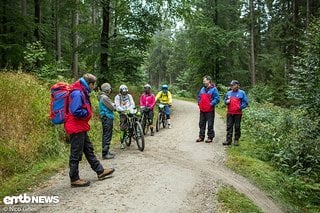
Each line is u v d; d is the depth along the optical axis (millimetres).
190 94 38938
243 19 29594
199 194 6652
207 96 11203
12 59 16812
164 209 5840
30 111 9781
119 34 18953
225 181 7629
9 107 9461
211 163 8930
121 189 6660
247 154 10000
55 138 9500
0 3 18016
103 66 18625
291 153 9648
